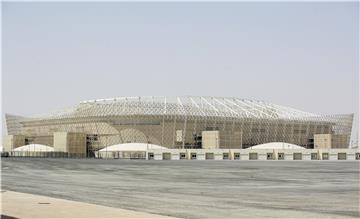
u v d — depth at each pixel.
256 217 15.42
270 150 134.25
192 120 154.00
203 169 58.41
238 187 29.14
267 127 160.88
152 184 31.97
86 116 162.75
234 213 16.48
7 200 20.05
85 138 161.88
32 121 184.00
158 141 155.12
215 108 163.12
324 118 169.75
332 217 15.45
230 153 135.12
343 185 30.80
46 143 179.00
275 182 34.09
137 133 156.62
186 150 136.50
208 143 149.50
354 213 16.58
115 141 159.75
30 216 14.95
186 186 30.08
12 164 74.19
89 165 72.31
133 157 145.62
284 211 17.09
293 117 165.88
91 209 16.78
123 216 14.83
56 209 16.77
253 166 70.25
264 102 175.38
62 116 171.88
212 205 19.05
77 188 28.44
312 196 22.94
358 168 61.50
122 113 156.12
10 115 193.88
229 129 157.25
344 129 172.12
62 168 60.69
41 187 29.28
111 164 78.38
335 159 130.75
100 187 29.22
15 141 182.88
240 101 171.88
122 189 27.69
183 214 16.22
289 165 75.50
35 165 70.69
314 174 45.66
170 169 58.09
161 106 159.50
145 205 19.05
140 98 165.25
